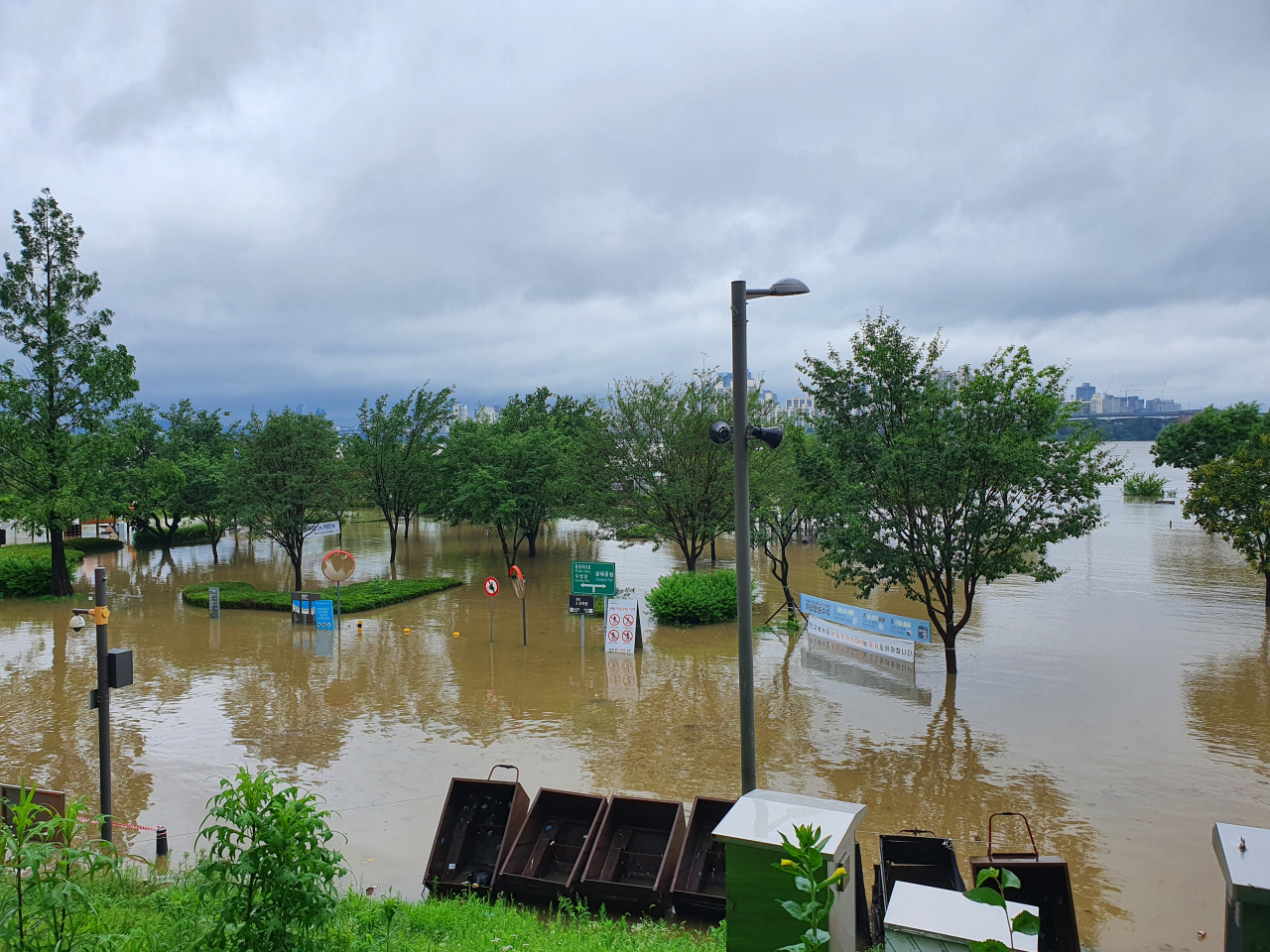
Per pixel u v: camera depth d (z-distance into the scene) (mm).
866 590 19922
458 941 7215
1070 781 13047
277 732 15641
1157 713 16578
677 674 19938
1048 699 17609
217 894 5559
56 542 31250
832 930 4273
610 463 33781
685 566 39688
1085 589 31781
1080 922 8992
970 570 18531
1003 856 8211
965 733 15469
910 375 19734
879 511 19859
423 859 10555
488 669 20406
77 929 5406
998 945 3111
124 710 17094
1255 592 30766
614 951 7266
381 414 40781
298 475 31031
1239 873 3580
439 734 15500
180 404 58219
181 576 37406
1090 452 19422
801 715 16641
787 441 28531
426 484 40438
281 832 5066
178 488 39188
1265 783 12930
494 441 39438
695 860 9578
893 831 11266
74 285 31406
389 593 29641
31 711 17078
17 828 4672
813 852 3648
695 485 30562
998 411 18250
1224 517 27906
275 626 25781
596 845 9398
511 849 9438
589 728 15828
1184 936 8719
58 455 31422
